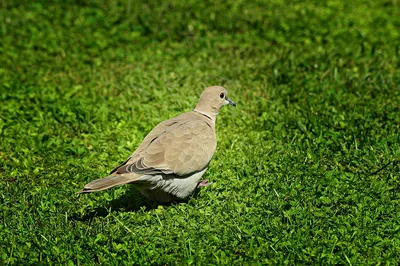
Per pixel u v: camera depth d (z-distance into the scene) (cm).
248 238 881
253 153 1122
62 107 1305
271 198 978
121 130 1220
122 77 1471
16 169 1091
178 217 933
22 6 1827
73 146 1177
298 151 1132
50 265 830
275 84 1413
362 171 1070
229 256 849
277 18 1773
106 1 1859
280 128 1212
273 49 1617
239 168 1070
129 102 1343
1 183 1043
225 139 1183
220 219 927
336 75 1416
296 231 898
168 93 1376
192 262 837
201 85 1412
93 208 968
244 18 1773
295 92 1364
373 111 1255
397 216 931
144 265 833
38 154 1151
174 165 924
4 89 1389
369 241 870
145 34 1717
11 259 835
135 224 923
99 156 1126
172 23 1744
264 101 1327
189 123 979
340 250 862
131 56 1583
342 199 971
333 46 1625
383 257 845
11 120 1251
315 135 1187
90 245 866
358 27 1739
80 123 1257
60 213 944
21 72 1495
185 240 875
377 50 1593
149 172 905
